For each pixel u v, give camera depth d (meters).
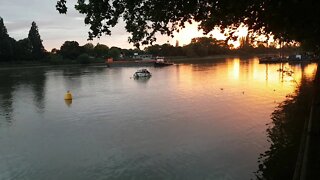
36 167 26.36
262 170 22.59
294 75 81.69
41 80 100.56
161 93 63.19
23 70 149.38
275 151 25.75
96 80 95.25
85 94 66.75
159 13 11.98
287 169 22.14
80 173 24.69
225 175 22.39
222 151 26.86
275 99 49.72
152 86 75.75
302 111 37.75
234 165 23.84
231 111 42.34
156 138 31.77
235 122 36.19
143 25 12.40
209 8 12.70
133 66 161.88
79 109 50.38
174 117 40.44
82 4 10.88
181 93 61.81
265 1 12.46
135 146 29.69
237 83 74.06
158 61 159.62
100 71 134.62
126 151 28.50
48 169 25.83
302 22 14.06
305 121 30.36
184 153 27.00
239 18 14.94
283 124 33.25
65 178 24.05
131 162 25.88
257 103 47.25
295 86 63.28
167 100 54.06
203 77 92.00
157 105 49.53
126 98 58.75
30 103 58.56
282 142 27.70
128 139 32.06
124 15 11.94
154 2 11.66
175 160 25.59
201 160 25.22
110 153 28.33
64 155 28.78
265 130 32.09
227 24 15.34
